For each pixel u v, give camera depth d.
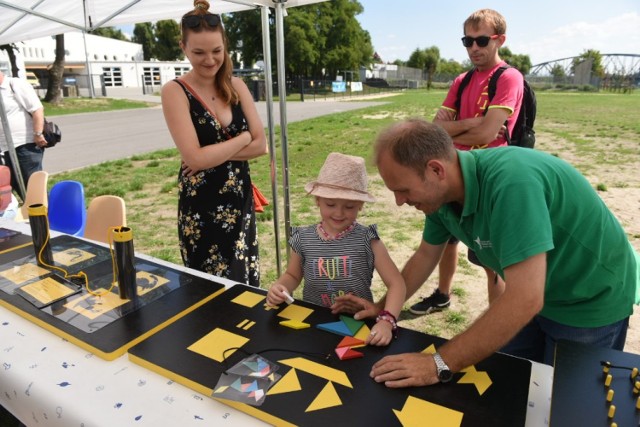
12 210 3.18
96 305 1.45
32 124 4.55
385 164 1.15
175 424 0.97
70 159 9.43
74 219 3.26
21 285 1.59
